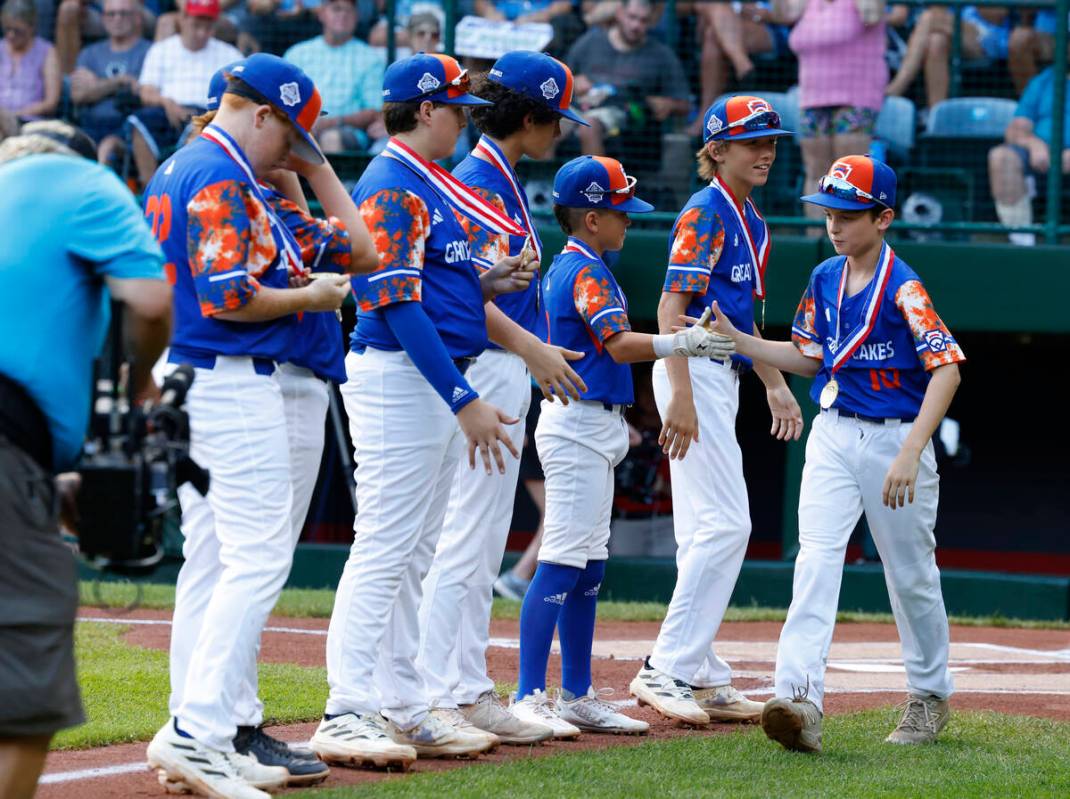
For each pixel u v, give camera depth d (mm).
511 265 18031
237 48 40250
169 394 13836
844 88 38000
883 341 19297
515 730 18828
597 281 19688
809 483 19672
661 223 39344
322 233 16266
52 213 12062
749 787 16109
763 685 25094
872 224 19344
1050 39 39750
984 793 16203
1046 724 21297
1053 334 38438
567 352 18344
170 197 15109
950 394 19078
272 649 27344
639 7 38719
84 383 12250
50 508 11875
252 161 15406
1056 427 44875
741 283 21297
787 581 38438
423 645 18484
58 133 12594
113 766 16766
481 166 19422
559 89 19281
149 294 12172
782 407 22469
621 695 23500
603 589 38906
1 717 11445
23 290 11883
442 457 17406
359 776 16500
